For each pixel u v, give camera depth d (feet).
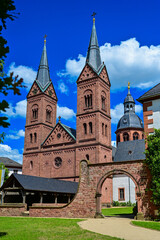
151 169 79.36
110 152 203.21
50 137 216.74
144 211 80.38
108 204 191.62
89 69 211.20
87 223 70.64
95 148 190.39
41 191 126.82
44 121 231.91
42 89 237.86
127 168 86.02
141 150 225.35
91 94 206.18
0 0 21.30
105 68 218.38
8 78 21.83
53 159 209.36
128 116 305.32
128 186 207.31
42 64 252.21
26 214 102.68
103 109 205.77
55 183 147.84
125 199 205.98
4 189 123.75
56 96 251.19
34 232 54.24
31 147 225.76
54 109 245.86
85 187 91.09
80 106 207.62
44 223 70.08
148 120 91.35
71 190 152.46
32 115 237.04
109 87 220.64
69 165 199.41
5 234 51.67
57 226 63.72
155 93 91.40
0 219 85.15
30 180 130.31
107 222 73.31
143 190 81.92
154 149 79.92
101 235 50.96
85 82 210.38
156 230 57.11
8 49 21.85
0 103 21.54
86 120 201.36
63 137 209.46
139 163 84.48
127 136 297.94
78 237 48.93
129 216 101.45
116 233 53.67
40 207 95.71
